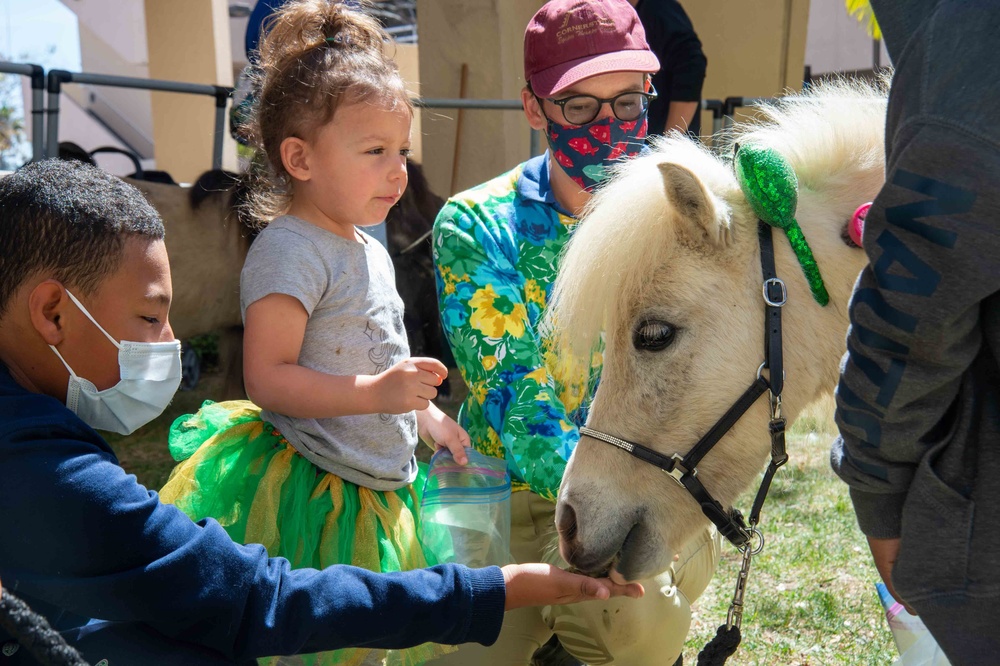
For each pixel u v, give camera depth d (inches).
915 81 48.3
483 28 250.7
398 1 490.6
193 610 50.8
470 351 77.8
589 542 69.3
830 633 124.9
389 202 73.5
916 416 50.4
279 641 53.0
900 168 48.0
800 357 69.1
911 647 73.9
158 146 385.4
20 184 52.2
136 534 49.4
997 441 50.8
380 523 71.2
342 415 67.2
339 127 70.4
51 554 48.4
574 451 72.2
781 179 66.1
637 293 69.2
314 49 72.2
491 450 85.5
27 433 48.1
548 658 95.5
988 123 45.6
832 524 162.1
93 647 52.4
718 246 68.4
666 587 80.5
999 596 49.8
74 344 52.5
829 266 68.5
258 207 79.5
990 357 52.0
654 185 69.1
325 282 70.8
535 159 87.0
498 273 79.8
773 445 68.1
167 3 373.1
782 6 284.4
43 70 169.0
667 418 69.4
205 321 212.7
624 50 80.1
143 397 54.7
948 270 46.8
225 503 68.0
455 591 57.4
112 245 51.6
